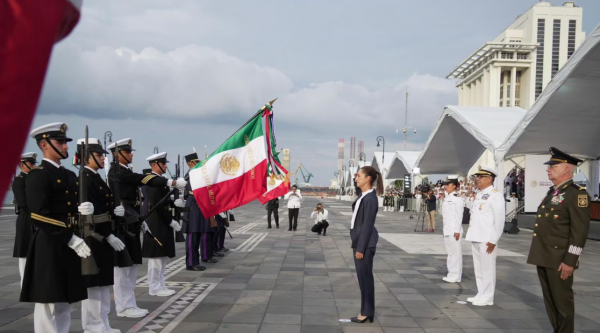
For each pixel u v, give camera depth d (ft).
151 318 20.08
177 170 31.68
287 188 26.63
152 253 23.89
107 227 17.35
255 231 62.49
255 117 25.20
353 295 24.79
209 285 27.07
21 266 22.76
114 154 19.69
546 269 16.96
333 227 69.77
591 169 67.67
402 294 25.50
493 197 23.04
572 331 16.65
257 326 19.08
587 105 51.90
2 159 2.10
